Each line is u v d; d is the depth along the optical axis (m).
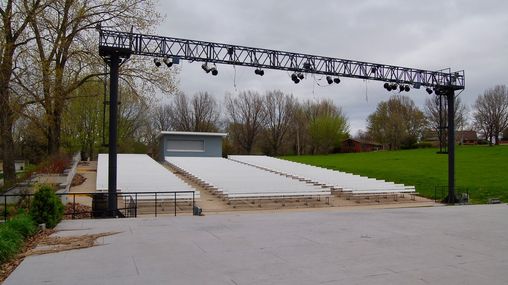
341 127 85.12
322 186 29.48
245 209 21.95
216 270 6.88
